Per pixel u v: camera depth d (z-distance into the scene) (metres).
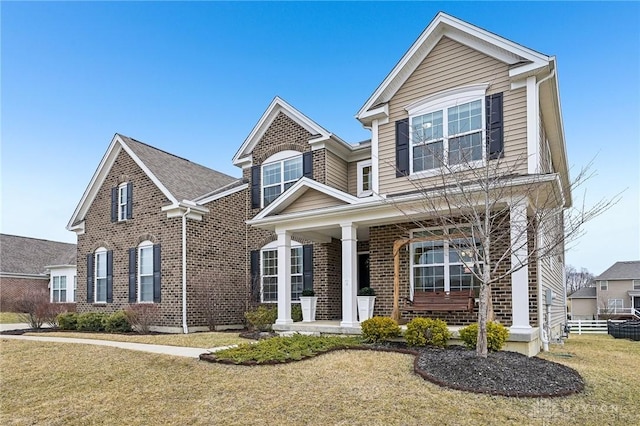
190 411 6.09
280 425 5.41
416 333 8.97
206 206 16.14
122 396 6.94
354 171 16.75
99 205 18.59
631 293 46.94
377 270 11.97
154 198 16.41
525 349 8.50
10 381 8.17
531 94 9.96
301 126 16.44
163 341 11.86
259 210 17.28
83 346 11.07
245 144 17.83
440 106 11.25
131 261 16.86
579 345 12.28
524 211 8.65
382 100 12.26
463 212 8.50
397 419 5.41
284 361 8.07
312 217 11.91
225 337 12.49
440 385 6.57
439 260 11.12
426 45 11.57
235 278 17.03
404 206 10.37
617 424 5.22
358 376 7.13
